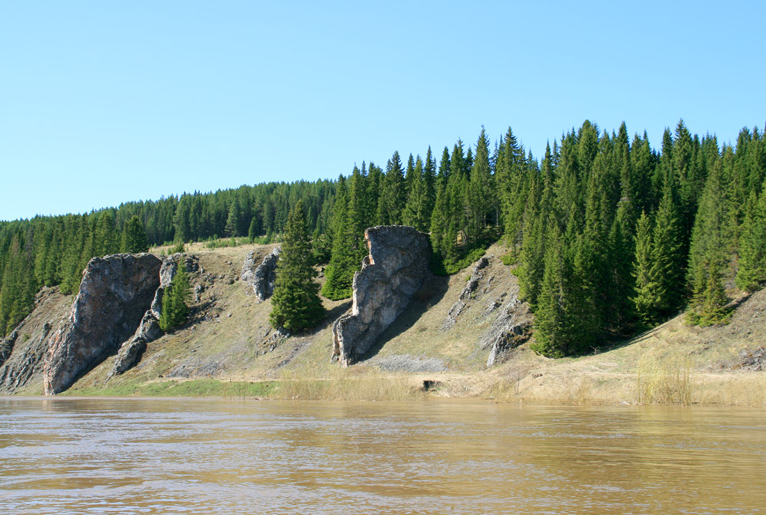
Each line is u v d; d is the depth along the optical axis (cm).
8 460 2767
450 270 10600
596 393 5803
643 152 13088
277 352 10006
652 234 8856
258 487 2158
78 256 14650
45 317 13438
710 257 7875
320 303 10569
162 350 10775
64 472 2470
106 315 11669
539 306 7819
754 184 9500
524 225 9656
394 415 4666
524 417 4356
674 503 1892
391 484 2180
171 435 3638
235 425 4128
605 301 8338
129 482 2270
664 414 4450
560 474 2331
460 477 2288
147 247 15888
